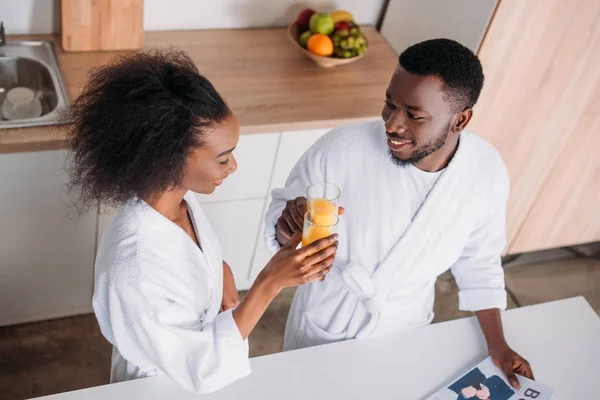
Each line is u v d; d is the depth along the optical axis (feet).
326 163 4.95
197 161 3.64
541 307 5.72
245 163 7.36
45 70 7.21
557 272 10.15
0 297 7.45
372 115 7.48
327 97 7.63
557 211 9.53
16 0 7.24
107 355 7.82
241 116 7.02
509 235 9.64
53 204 6.75
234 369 4.08
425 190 4.86
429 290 5.49
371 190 4.91
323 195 4.35
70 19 7.18
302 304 5.59
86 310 8.10
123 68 3.51
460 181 4.88
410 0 8.33
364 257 5.14
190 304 4.11
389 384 4.84
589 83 7.93
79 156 3.62
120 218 3.92
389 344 5.14
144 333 3.81
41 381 7.39
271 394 4.60
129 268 3.79
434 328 5.34
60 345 7.78
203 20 8.32
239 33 8.46
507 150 8.34
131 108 3.36
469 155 4.87
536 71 7.58
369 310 5.19
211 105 3.53
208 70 7.65
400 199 4.88
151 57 3.59
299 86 7.72
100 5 7.18
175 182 3.70
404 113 4.27
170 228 3.99
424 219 4.93
